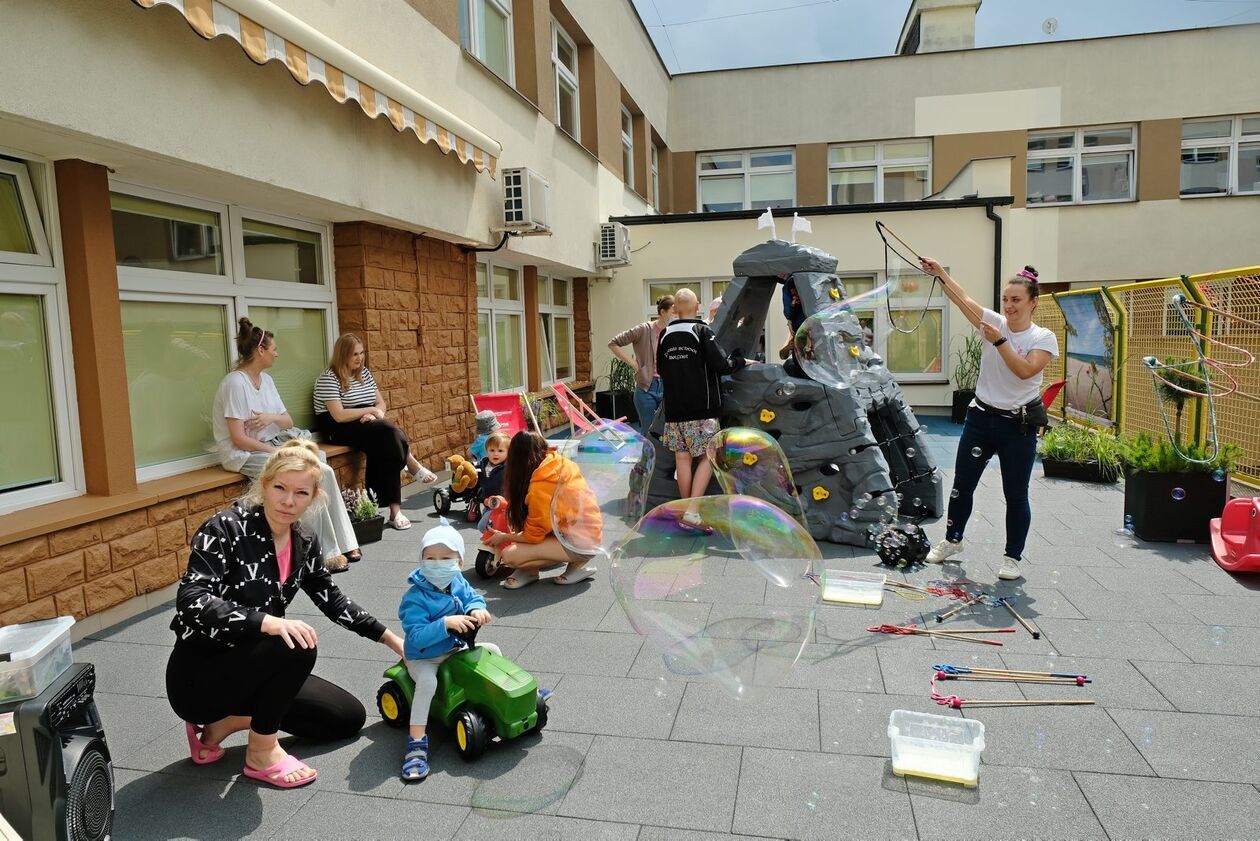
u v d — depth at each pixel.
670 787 2.17
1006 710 2.55
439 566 2.44
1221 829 1.93
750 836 1.95
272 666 2.16
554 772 2.25
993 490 6.13
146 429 4.01
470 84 6.38
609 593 3.83
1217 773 2.17
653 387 7.37
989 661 2.92
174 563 3.74
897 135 14.10
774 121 14.52
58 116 2.86
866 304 6.00
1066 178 13.61
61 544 3.15
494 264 8.18
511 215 6.88
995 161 10.26
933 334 10.56
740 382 4.88
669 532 3.24
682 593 3.25
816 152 14.43
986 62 13.60
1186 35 12.84
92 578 3.30
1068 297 8.54
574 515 3.85
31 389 3.34
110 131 3.08
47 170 3.35
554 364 10.17
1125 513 4.76
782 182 14.84
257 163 3.95
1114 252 12.79
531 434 3.91
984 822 1.98
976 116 13.72
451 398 6.73
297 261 5.18
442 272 6.54
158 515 3.65
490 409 7.15
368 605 3.68
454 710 2.40
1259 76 12.67
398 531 5.07
